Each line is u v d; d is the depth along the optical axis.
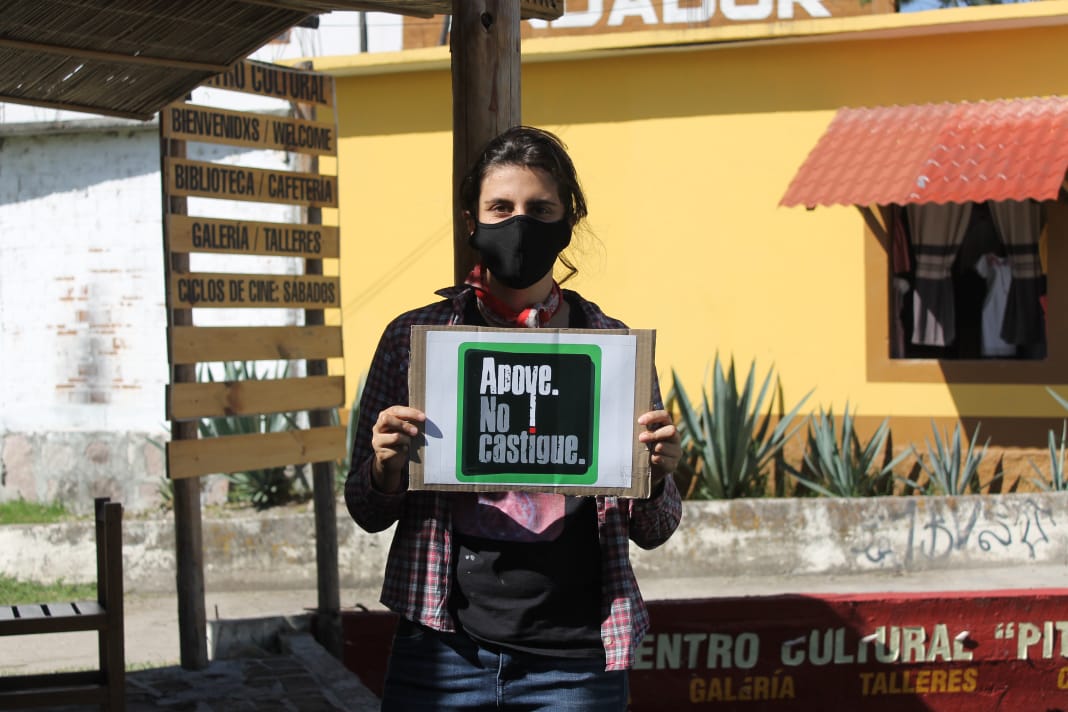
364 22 12.38
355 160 12.43
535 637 2.78
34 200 12.66
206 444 6.22
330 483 6.97
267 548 9.36
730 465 10.24
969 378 11.16
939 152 10.48
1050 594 5.95
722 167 11.78
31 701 4.64
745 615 5.75
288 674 6.13
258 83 6.60
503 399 2.77
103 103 6.04
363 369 12.36
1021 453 11.02
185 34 5.11
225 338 6.37
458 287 3.05
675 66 11.84
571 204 2.91
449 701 2.79
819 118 11.61
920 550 9.52
